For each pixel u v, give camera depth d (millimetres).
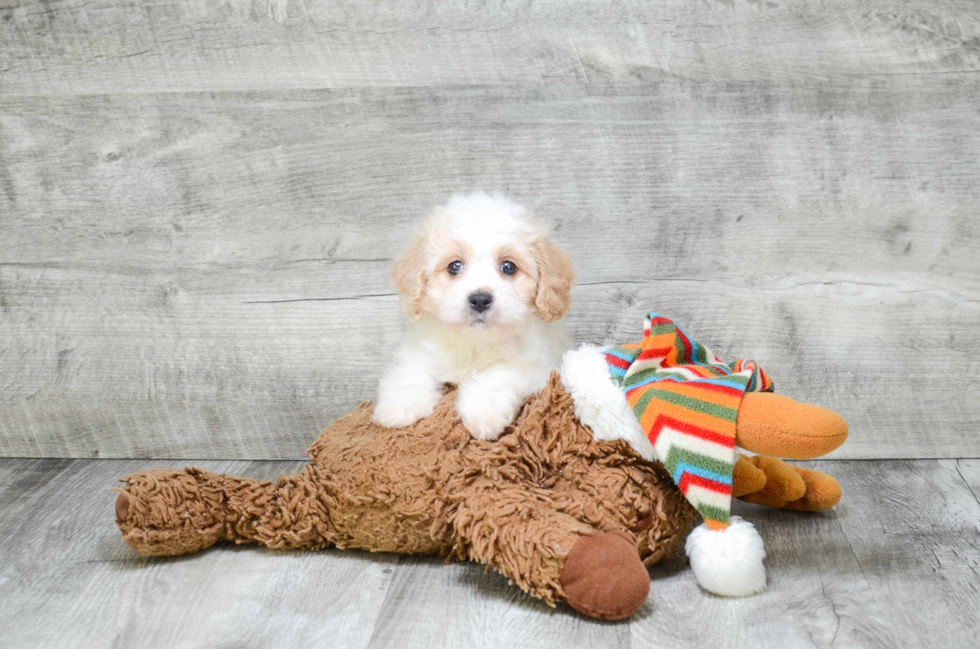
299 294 2432
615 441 1660
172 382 2498
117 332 2480
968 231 2320
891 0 2227
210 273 2436
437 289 1772
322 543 1813
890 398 2410
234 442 2523
